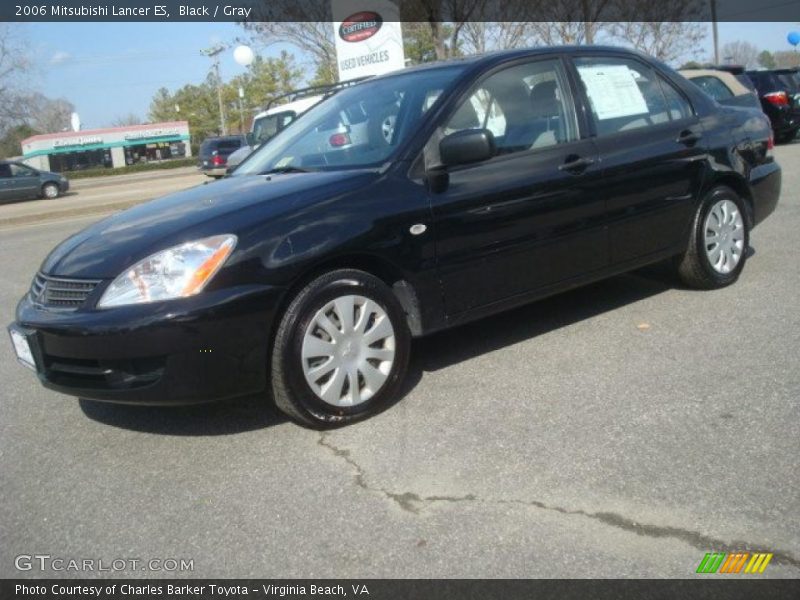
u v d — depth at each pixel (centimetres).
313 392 358
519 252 425
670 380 397
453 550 267
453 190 399
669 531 269
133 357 331
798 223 777
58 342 344
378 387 377
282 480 325
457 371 432
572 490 299
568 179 439
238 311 335
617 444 333
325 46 1977
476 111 422
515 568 255
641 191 478
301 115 525
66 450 373
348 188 375
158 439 375
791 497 284
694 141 509
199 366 334
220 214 357
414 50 2264
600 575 249
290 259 346
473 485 308
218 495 317
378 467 329
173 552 280
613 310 522
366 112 450
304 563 267
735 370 404
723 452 320
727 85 959
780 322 472
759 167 565
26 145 5622
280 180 406
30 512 316
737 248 550
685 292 550
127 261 342
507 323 511
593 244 459
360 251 368
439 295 399
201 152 2661
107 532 297
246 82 6681
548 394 391
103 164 5709
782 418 345
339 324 364
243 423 384
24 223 1644
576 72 470
